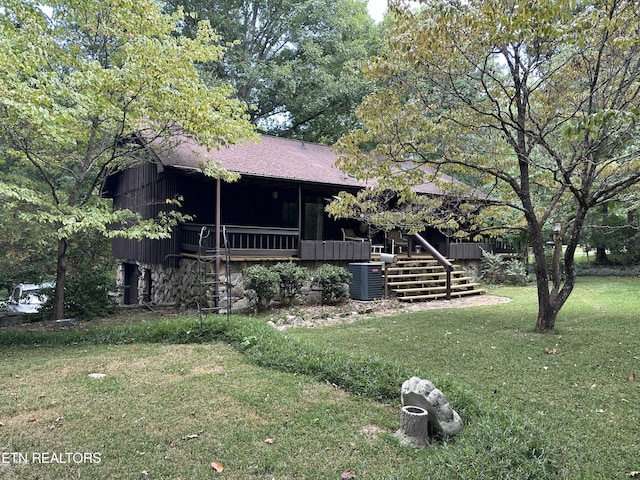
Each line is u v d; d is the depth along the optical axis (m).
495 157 7.91
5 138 8.15
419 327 7.66
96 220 7.33
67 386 4.49
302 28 20.70
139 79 6.97
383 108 7.21
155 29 7.95
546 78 6.82
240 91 20.03
